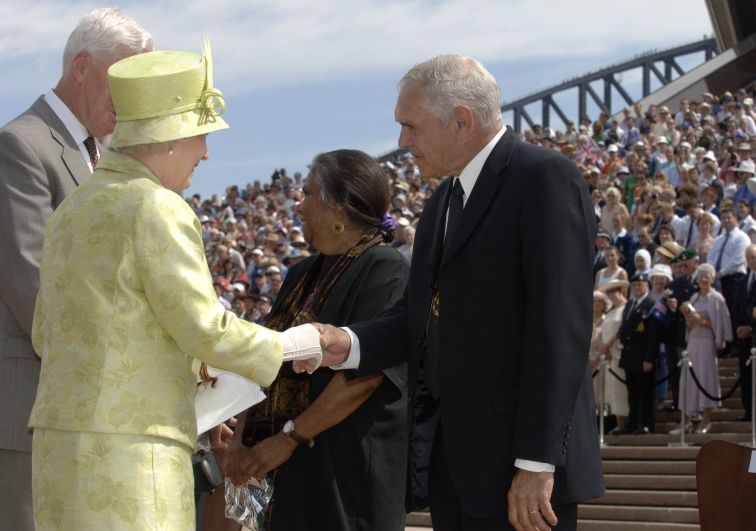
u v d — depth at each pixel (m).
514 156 3.27
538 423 3.00
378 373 3.87
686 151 17.64
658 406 11.24
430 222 3.58
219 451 4.32
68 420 2.74
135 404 2.75
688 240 12.88
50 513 2.75
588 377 3.30
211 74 3.04
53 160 3.75
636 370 10.34
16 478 3.67
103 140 4.08
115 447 2.71
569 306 3.06
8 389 3.68
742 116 20.88
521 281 3.19
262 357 2.92
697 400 10.34
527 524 3.02
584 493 3.15
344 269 4.07
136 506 2.71
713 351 10.39
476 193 3.28
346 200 4.06
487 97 3.31
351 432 3.91
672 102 32.09
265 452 3.86
